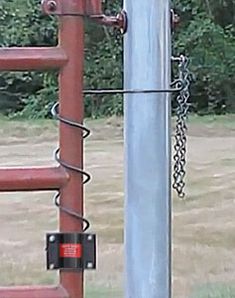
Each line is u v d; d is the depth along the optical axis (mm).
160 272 1825
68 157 1698
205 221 8195
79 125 1695
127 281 1841
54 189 1703
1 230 7621
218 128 17531
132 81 1814
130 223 1832
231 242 7117
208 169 11875
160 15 1803
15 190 1689
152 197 1821
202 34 21203
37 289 1707
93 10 1710
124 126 1862
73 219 1702
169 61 1818
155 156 1815
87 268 1688
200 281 5555
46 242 1687
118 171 11422
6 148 14219
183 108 1991
